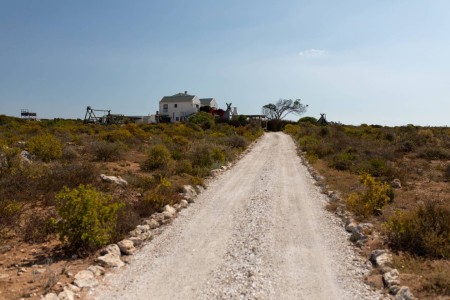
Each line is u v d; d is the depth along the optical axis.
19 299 5.42
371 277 6.37
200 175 17.41
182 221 10.35
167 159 18.11
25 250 7.62
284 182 16.50
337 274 6.69
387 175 16.75
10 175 12.02
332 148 26.41
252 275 6.61
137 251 7.96
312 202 12.56
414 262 6.69
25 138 26.06
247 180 17.34
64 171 12.98
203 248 8.17
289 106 99.12
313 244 8.33
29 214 9.56
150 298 5.82
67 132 31.88
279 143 39.66
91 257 7.38
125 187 13.26
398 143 28.81
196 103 81.31
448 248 7.03
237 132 48.03
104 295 5.87
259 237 8.73
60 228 7.56
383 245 7.81
